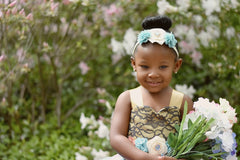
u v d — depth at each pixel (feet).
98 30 12.75
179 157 5.40
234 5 9.89
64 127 11.71
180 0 9.75
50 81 13.75
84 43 12.67
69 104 13.52
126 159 5.75
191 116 5.53
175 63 5.64
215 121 5.33
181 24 10.44
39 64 11.51
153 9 11.25
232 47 10.52
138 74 5.48
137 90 5.86
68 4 10.82
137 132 5.58
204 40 10.21
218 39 10.57
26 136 11.45
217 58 10.47
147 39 5.35
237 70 10.05
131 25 11.92
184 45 10.48
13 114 11.57
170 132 5.43
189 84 11.21
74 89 13.94
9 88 11.23
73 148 10.41
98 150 9.69
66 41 11.59
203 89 10.98
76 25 10.91
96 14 11.68
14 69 10.73
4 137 11.32
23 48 11.17
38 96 13.32
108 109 9.48
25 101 12.59
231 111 5.50
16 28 10.21
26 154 10.28
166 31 5.77
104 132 8.63
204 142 5.49
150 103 5.65
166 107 5.59
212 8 9.63
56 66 12.75
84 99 12.83
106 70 13.23
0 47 10.29
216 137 5.36
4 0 9.12
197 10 9.93
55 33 11.69
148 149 5.37
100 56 12.93
